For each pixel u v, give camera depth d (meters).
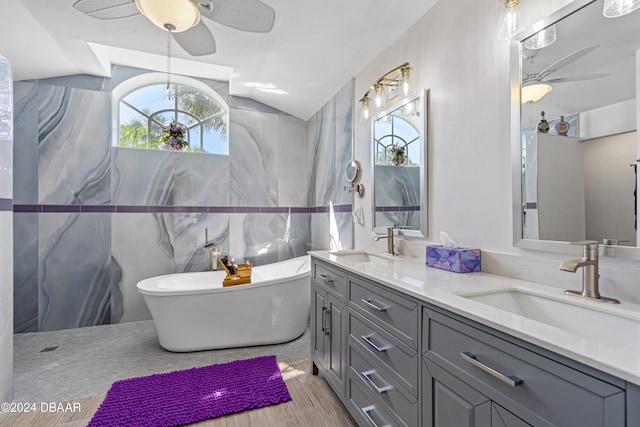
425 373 1.08
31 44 2.48
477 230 1.56
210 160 3.67
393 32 2.19
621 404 0.55
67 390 2.00
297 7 2.00
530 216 1.29
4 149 1.85
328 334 1.94
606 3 0.95
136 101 3.54
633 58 0.98
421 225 1.94
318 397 1.93
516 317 0.83
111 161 3.25
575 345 0.65
